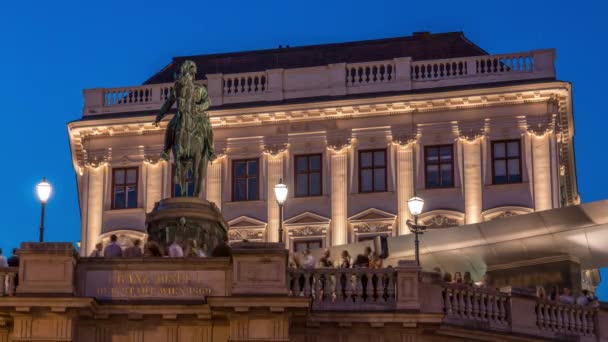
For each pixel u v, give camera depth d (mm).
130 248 33875
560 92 58188
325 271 33000
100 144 61875
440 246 45219
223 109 60688
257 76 61594
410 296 32719
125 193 61281
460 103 59156
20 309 31156
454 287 34094
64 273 31641
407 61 60438
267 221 59781
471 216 58156
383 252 44500
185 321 32250
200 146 37719
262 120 60688
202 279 32312
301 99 60688
